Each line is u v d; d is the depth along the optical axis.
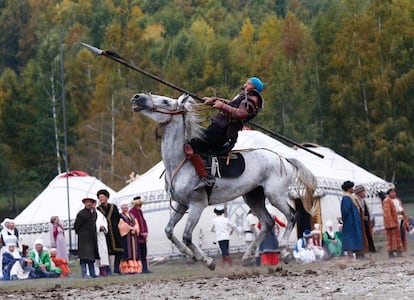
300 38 85.62
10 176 78.31
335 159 35.59
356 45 71.44
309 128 71.00
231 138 15.89
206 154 15.80
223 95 75.69
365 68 70.44
